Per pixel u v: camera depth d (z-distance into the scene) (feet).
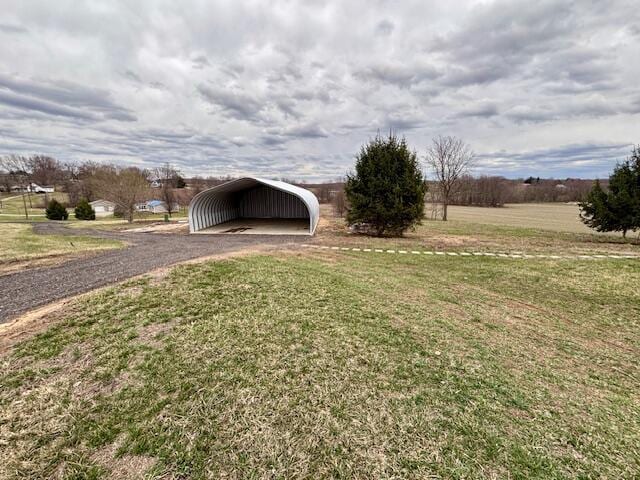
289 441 7.83
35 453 7.56
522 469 7.15
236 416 8.68
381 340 13.61
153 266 25.64
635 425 9.10
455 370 11.53
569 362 13.19
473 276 27.81
